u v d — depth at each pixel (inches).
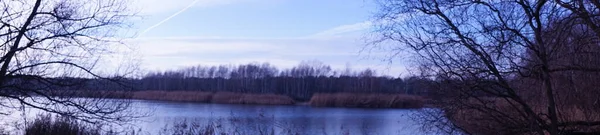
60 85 400.8
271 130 749.9
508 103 336.5
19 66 384.2
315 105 1844.2
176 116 1086.4
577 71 302.7
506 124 324.8
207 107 1606.8
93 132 508.7
